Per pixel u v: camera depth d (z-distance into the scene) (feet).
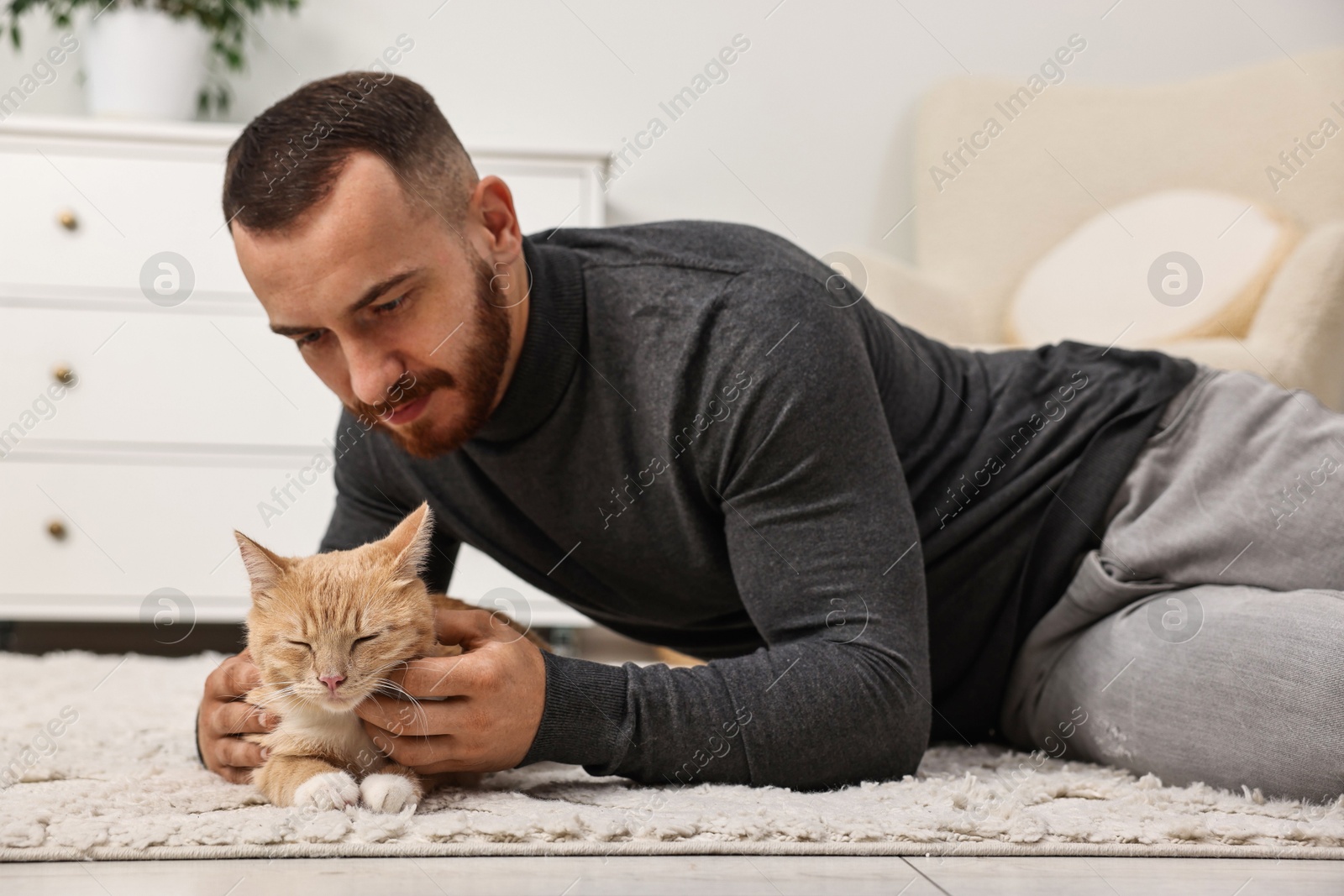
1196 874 2.84
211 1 9.16
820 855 2.97
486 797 3.45
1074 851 3.04
